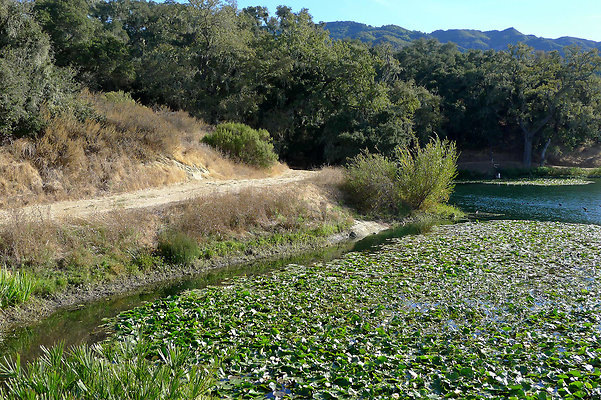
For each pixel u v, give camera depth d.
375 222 20.88
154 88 40.94
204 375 6.42
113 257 12.24
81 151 17.05
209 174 22.23
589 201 29.78
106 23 59.06
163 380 5.44
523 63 60.91
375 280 11.49
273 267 13.66
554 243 15.59
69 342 8.33
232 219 15.82
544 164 58.09
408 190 23.50
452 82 62.66
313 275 12.02
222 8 42.81
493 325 8.47
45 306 10.12
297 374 6.75
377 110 44.16
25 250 11.11
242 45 41.09
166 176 19.61
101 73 40.00
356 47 45.78
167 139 20.95
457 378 6.37
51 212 13.67
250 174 24.81
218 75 42.22
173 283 12.05
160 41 47.12
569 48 56.47
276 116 43.19
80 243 12.07
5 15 17.86
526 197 32.50
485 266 12.73
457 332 8.17
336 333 8.11
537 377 6.41
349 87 44.44
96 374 5.38
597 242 15.70
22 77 16.20
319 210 18.95
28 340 8.57
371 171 22.86
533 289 10.66
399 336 7.98
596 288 10.62
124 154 18.73
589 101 57.81
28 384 5.23
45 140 16.33
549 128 56.00
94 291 11.08
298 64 44.81
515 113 56.75
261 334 8.13
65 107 18.19
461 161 59.41
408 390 6.09
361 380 6.40
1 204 13.89
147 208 14.62
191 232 14.21
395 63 57.72
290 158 44.44
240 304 9.62
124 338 8.12
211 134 26.66
